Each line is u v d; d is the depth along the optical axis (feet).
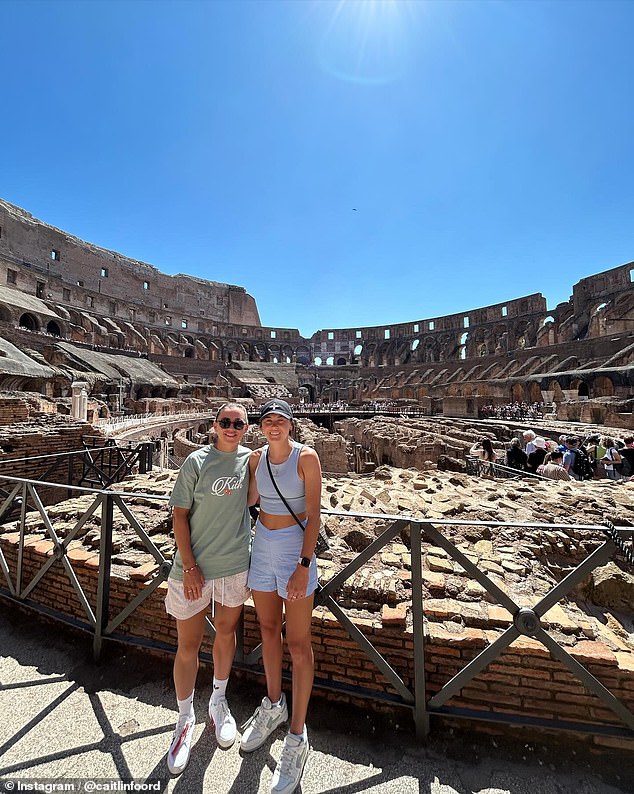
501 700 9.09
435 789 7.66
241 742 8.34
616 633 11.65
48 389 87.15
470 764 8.21
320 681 9.82
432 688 9.56
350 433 92.07
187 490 8.95
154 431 85.40
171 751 8.03
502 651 9.22
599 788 7.74
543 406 103.24
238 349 271.08
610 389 93.25
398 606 10.67
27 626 13.32
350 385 240.94
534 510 18.56
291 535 8.95
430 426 78.23
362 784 7.74
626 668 8.79
